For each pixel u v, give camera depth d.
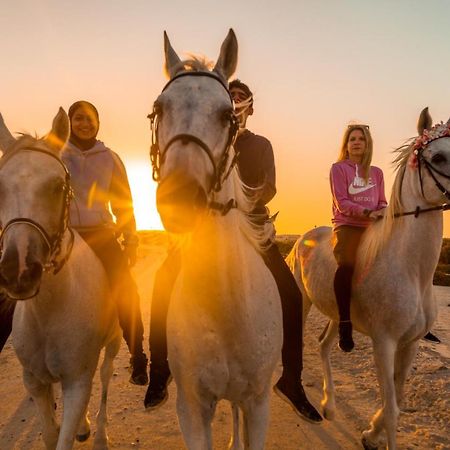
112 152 4.23
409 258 4.00
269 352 2.89
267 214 3.36
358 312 4.31
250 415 2.96
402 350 4.25
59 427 3.48
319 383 5.86
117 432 4.52
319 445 4.30
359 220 4.59
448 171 3.82
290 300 3.33
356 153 4.62
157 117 2.44
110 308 3.81
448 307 11.38
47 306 3.14
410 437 4.34
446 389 5.37
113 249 3.97
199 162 2.14
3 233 2.78
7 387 5.71
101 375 4.41
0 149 3.21
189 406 2.83
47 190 2.88
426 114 4.40
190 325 2.71
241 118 2.96
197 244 2.55
